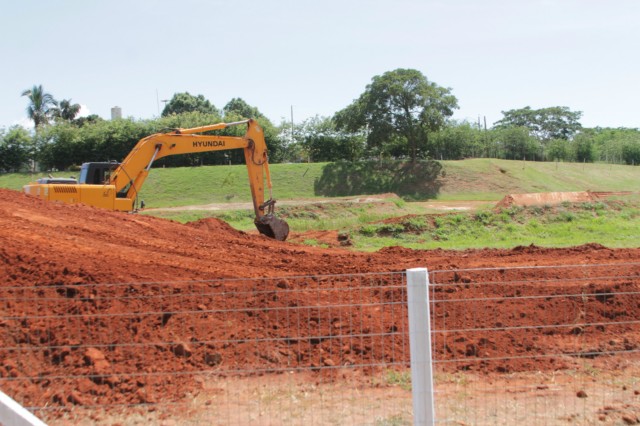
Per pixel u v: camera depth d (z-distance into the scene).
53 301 8.30
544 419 6.08
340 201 43.16
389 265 14.34
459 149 75.44
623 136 98.44
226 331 8.03
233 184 58.28
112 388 6.86
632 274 11.83
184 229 18.70
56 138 68.19
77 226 15.27
